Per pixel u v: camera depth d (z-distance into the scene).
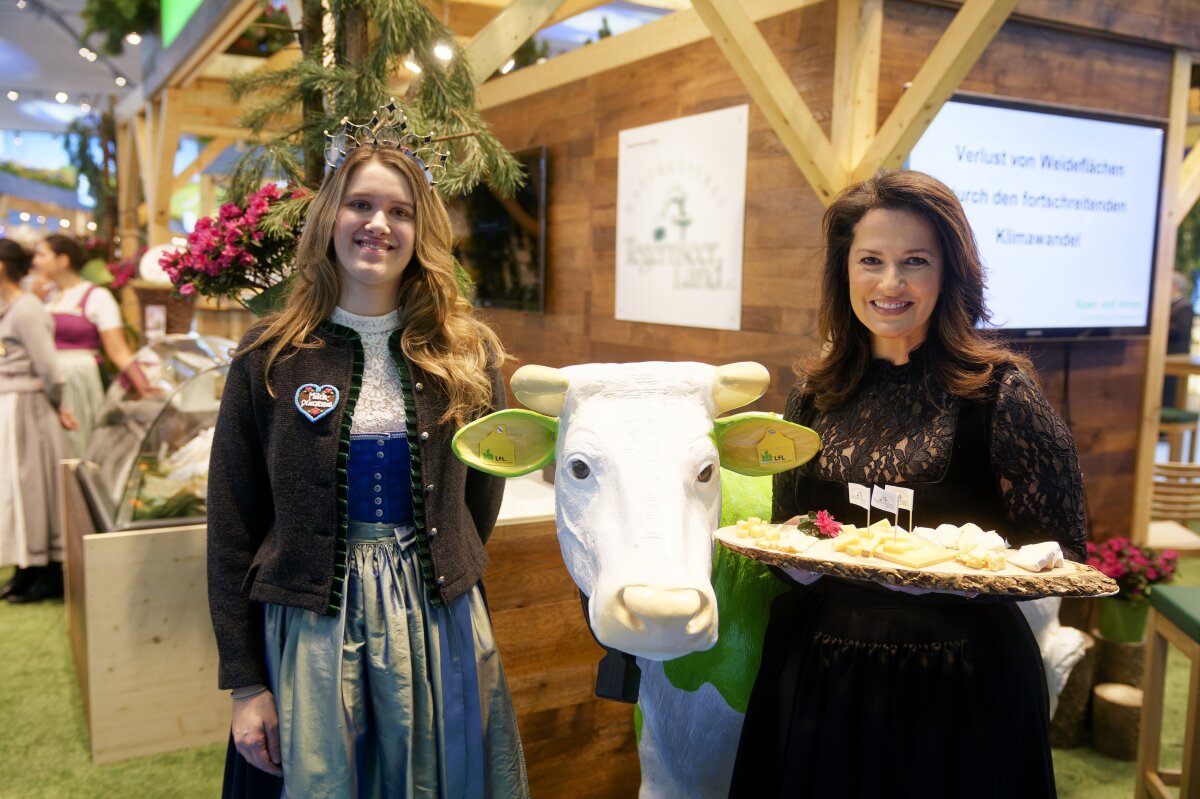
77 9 7.53
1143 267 3.79
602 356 4.57
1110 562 3.40
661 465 1.33
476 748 1.67
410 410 1.62
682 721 1.70
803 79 3.22
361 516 1.60
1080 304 3.63
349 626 1.57
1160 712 2.71
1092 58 3.55
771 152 3.40
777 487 1.77
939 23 3.11
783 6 3.29
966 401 1.51
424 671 1.59
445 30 2.71
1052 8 3.36
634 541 1.25
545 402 1.46
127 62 8.80
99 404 4.71
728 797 1.69
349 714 1.55
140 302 5.34
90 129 9.11
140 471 3.11
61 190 10.39
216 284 2.50
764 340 3.50
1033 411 1.46
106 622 2.98
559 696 2.54
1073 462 1.48
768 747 1.58
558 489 1.44
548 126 4.85
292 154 2.74
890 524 1.54
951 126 3.18
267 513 1.67
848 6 2.99
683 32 3.81
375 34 2.88
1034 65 3.41
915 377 1.58
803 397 1.78
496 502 1.88
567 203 4.75
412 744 1.58
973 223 3.29
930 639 1.45
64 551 4.09
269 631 1.60
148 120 7.08
